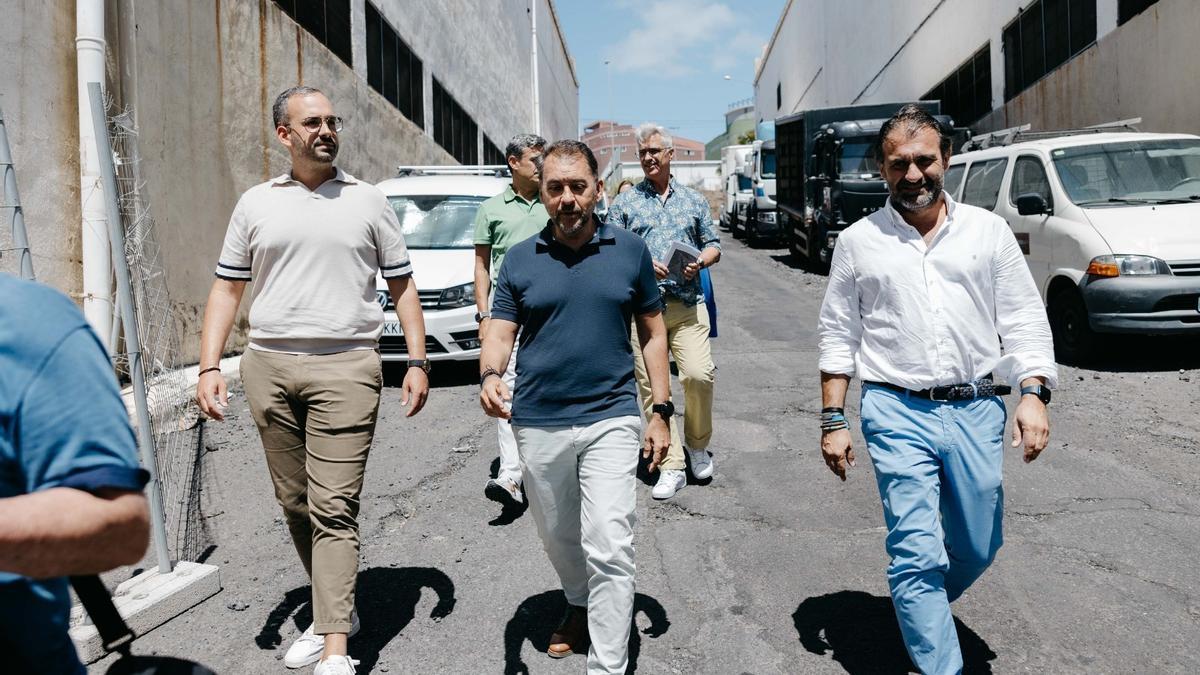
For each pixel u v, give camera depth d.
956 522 2.98
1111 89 14.12
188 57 8.90
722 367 8.76
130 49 7.64
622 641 3.01
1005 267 2.97
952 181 11.37
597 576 3.02
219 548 4.63
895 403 2.96
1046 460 5.61
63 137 7.06
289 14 11.84
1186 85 11.89
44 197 6.89
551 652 3.43
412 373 3.55
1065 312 8.63
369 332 3.46
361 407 3.35
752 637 3.51
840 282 3.11
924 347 2.91
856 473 5.48
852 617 3.65
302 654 3.38
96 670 3.37
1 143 3.44
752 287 15.56
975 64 21.42
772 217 25.70
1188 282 7.73
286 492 3.52
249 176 10.27
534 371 3.12
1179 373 7.89
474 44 26.91
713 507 4.97
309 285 3.36
